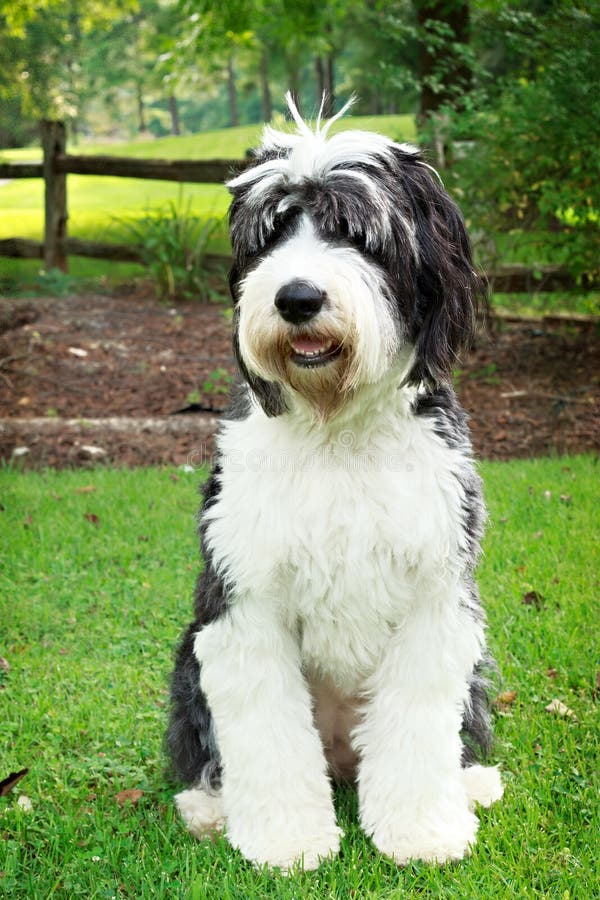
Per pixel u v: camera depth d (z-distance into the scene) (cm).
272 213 305
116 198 2559
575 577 498
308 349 288
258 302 291
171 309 1148
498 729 381
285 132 333
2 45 2242
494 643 439
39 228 1938
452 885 291
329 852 307
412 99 1759
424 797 309
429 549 294
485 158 912
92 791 347
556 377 873
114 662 436
